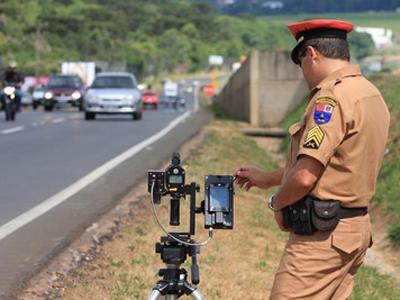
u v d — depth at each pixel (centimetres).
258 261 1049
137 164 1803
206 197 534
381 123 497
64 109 5531
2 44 15562
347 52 509
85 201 1312
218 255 1032
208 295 866
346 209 495
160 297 556
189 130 2830
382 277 1097
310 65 510
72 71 9581
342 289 512
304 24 507
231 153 2195
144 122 3362
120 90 3612
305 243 500
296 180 485
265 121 3566
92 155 1988
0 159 1895
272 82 3559
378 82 2633
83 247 983
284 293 504
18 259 921
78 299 796
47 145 2239
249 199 1485
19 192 1408
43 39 16612
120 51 18525
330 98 488
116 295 817
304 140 487
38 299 779
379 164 503
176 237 554
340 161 489
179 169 543
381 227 1417
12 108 3434
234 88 4584
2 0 18462
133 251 995
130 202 1298
